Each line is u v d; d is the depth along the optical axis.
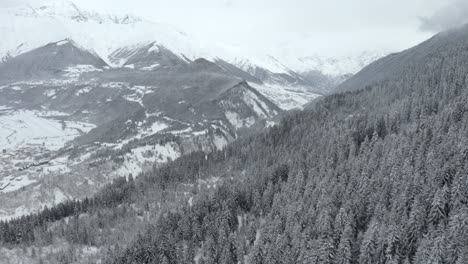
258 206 166.12
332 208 139.75
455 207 120.56
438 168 136.88
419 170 143.12
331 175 162.88
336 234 127.06
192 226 156.50
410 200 131.00
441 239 106.12
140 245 148.38
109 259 146.38
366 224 134.75
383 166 153.38
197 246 150.88
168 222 162.62
